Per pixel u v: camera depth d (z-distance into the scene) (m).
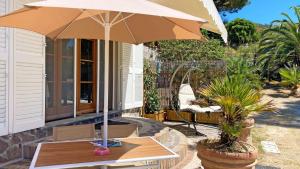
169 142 5.31
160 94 9.74
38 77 4.68
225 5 18.95
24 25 3.34
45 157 2.60
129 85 7.85
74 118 5.76
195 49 12.57
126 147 3.01
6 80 4.10
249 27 22.75
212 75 9.72
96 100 6.72
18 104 4.29
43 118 4.81
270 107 3.67
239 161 3.37
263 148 6.28
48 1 2.48
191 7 5.02
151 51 11.41
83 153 2.75
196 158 5.13
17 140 4.30
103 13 3.33
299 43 16.25
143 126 6.03
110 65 7.32
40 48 4.71
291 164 5.23
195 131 7.50
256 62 16.84
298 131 8.02
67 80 5.75
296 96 13.70
